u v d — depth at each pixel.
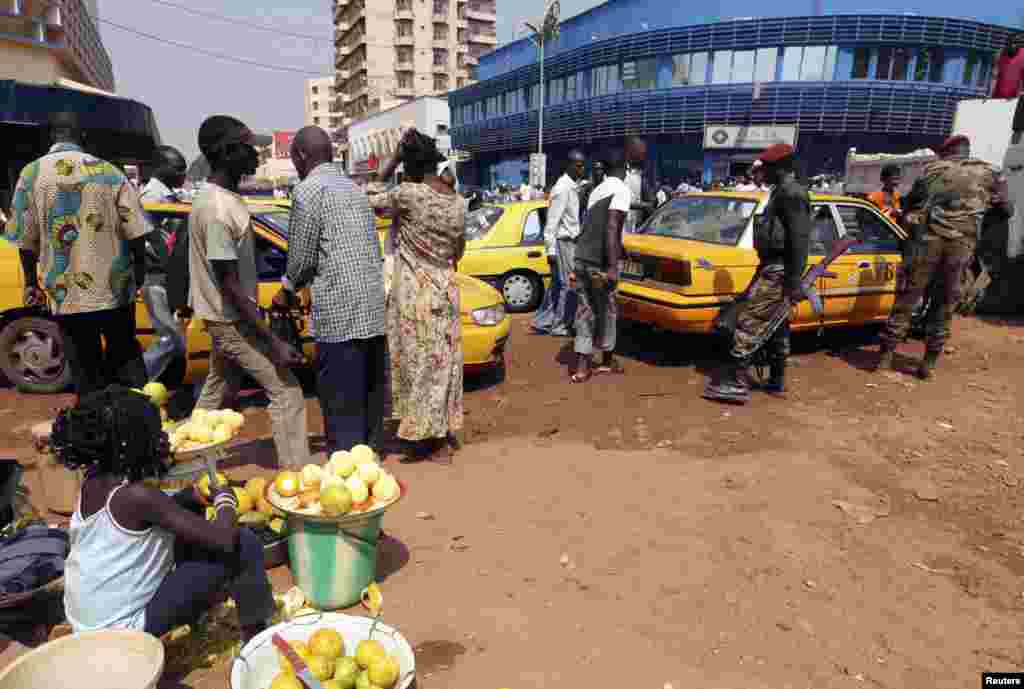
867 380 6.13
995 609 2.97
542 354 7.00
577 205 7.46
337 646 2.21
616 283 5.75
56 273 3.84
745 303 5.36
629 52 35.12
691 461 4.46
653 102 34.47
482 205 9.64
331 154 3.76
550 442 4.79
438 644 2.66
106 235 3.89
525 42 45.41
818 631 2.80
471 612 2.87
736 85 31.92
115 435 2.05
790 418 5.22
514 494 3.97
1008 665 2.61
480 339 5.63
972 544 3.51
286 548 3.13
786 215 4.94
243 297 3.33
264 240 5.14
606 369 6.32
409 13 83.31
